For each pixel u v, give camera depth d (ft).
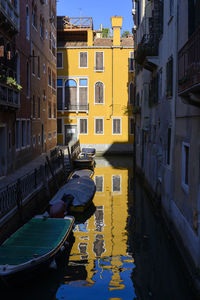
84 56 118.32
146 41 50.37
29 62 66.69
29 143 67.92
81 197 47.93
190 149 28.63
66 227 33.50
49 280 27.58
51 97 99.19
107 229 40.65
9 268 23.90
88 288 26.35
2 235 29.81
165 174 40.68
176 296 25.18
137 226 41.65
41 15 80.94
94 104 119.24
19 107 53.88
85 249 34.32
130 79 118.11
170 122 38.19
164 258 32.12
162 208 42.63
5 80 44.75
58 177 61.26
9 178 49.19
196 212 25.57
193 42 23.53
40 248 27.99
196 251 24.84
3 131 49.57
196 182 26.16
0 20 44.45
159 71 46.78
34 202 41.45
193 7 29.12
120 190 62.64
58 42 123.13
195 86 21.48
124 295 25.40
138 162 74.38
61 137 120.47
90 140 120.26
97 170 85.66
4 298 24.94
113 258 32.07
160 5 45.75
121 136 119.75
